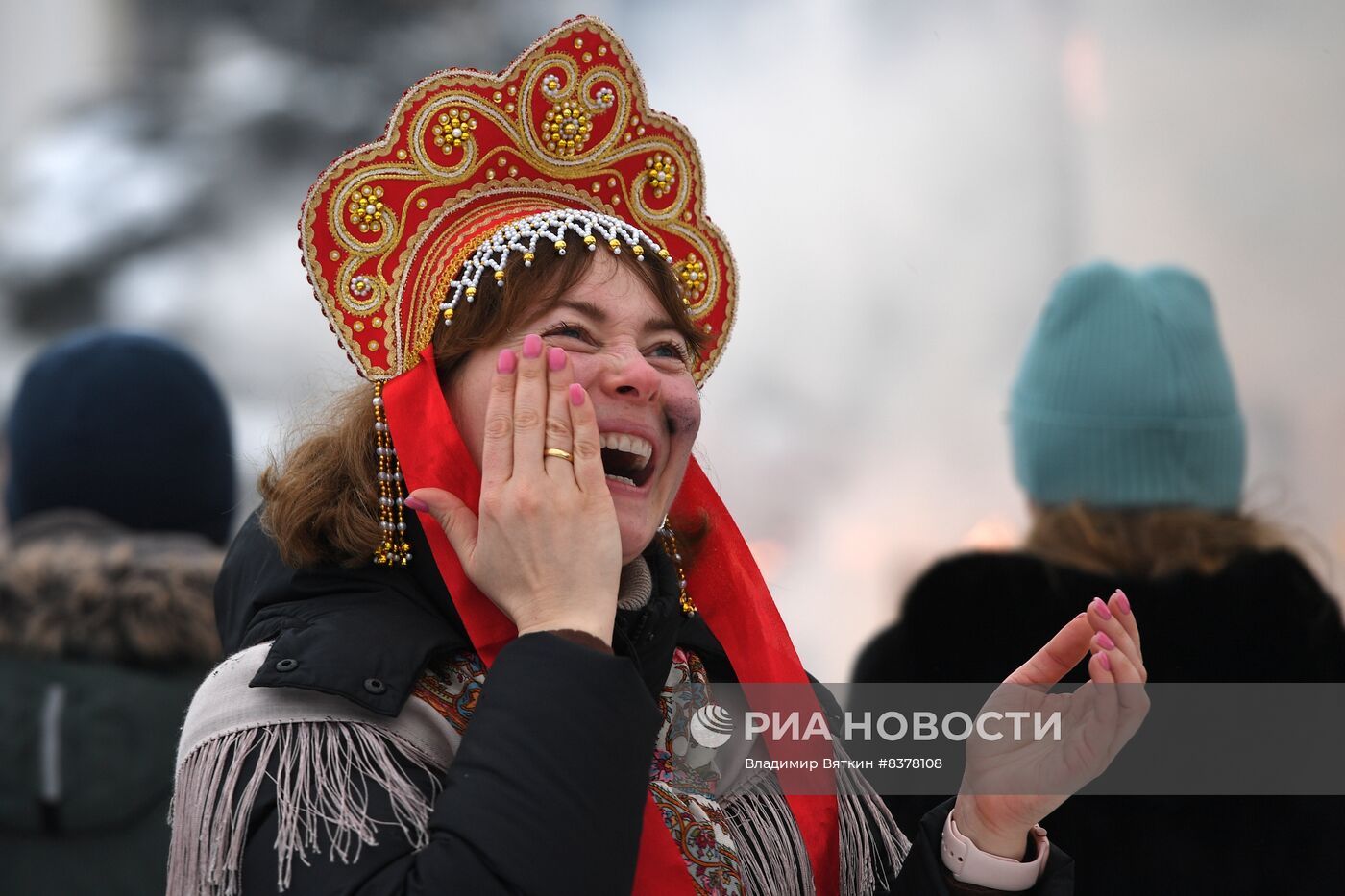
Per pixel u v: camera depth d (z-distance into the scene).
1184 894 5.56
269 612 3.96
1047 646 3.99
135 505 6.80
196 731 3.67
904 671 5.74
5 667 5.93
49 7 34.78
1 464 7.35
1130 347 6.41
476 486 3.92
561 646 3.51
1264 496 8.45
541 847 3.31
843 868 4.39
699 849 3.96
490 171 4.23
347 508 3.96
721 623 4.45
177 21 35.09
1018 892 3.98
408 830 3.53
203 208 33.00
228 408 7.32
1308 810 5.61
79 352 6.89
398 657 3.72
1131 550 6.09
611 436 3.88
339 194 4.03
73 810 5.85
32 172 33.34
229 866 3.47
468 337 3.92
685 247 4.55
